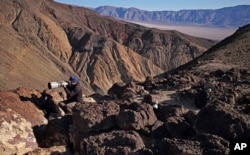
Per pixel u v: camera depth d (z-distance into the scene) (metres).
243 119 7.43
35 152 7.88
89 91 95.25
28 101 10.84
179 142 6.87
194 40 144.00
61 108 11.48
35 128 9.80
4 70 74.19
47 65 92.06
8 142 7.88
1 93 10.42
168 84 15.68
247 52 34.22
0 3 106.88
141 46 135.62
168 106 10.06
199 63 32.38
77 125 8.60
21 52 86.69
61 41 110.06
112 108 8.98
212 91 12.28
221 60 31.48
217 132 7.41
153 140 7.96
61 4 142.88
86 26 140.25
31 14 110.19
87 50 109.81
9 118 8.26
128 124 8.23
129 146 7.30
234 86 14.07
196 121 7.88
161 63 128.62
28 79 76.75
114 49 110.50
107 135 7.74
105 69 104.38
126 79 104.38
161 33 138.25
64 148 8.30
